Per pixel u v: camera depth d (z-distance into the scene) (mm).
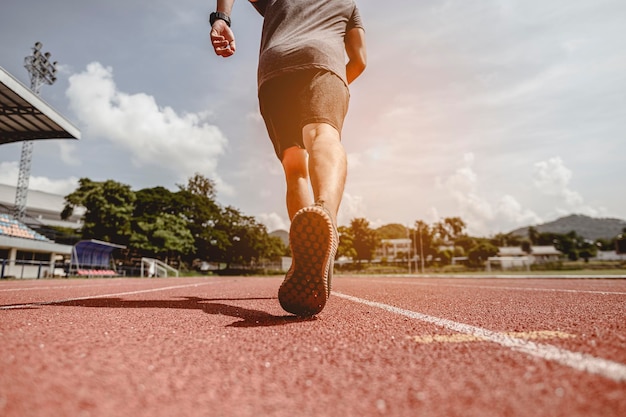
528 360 907
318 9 2203
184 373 840
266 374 839
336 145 1811
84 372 820
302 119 1948
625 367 819
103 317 1755
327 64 1987
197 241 45219
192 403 661
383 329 1429
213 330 1412
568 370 810
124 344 1126
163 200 41406
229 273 55312
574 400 641
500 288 5270
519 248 102062
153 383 765
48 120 12562
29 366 844
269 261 64688
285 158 2289
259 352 1050
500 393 687
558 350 1007
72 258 17703
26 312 1917
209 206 49844
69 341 1141
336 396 696
